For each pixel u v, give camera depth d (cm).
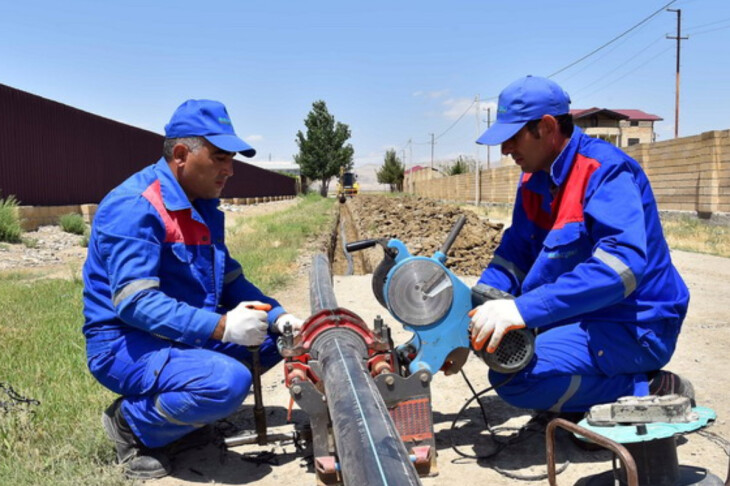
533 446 332
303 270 1053
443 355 309
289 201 6100
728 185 1977
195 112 306
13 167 1728
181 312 289
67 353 480
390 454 188
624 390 310
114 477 287
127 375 298
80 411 361
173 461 325
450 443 342
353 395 226
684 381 317
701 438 339
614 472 246
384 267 321
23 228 1594
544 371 304
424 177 10544
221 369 293
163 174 311
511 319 278
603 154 302
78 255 1349
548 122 304
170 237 308
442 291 305
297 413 393
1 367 438
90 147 2208
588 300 275
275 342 359
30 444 319
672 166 2281
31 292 781
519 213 359
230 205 3534
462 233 1484
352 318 295
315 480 299
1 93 1670
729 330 601
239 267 371
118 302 288
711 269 1091
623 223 282
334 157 9681
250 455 332
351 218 3366
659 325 305
